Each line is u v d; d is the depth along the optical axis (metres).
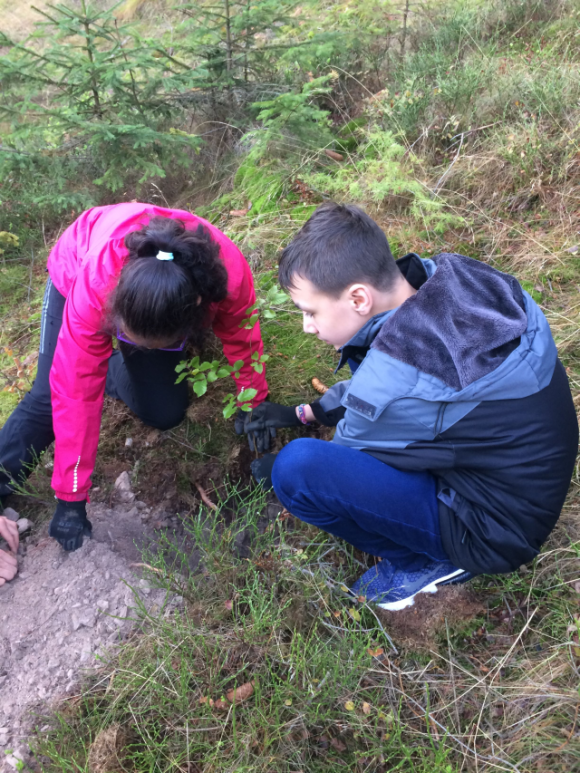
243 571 1.97
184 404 2.43
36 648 1.90
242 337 2.14
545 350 1.43
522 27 4.11
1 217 3.92
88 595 2.02
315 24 4.24
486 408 1.42
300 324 2.84
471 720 1.59
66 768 1.58
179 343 2.08
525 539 1.53
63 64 3.50
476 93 3.49
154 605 2.00
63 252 2.08
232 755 1.55
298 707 1.61
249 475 2.42
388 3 4.33
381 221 3.15
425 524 1.62
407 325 1.45
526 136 3.10
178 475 2.45
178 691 1.69
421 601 1.83
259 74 4.04
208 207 3.70
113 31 3.55
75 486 1.99
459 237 2.97
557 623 1.71
